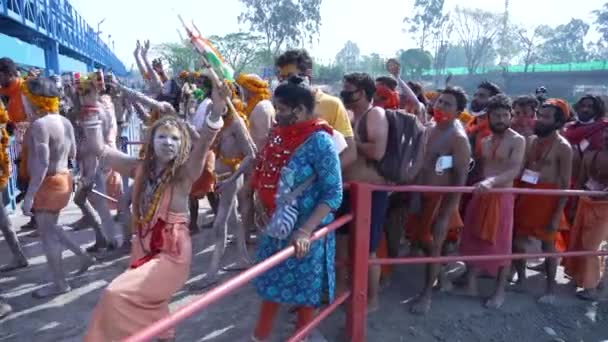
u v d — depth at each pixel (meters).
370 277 3.97
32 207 3.97
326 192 2.70
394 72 5.75
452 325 4.00
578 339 4.00
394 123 3.55
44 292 4.09
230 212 4.47
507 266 4.31
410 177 3.62
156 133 2.65
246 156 4.18
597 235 4.53
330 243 2.97
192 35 2.52
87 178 4.79
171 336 2.77
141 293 2.52
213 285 4.38
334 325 3.76
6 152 4.31
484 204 4.21
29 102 3.87
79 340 3.47
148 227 2.71
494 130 4.20
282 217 2.68
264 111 3.93
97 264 4.79
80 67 20.28
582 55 88.69
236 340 3.59
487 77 62.75
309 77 3.69
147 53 7.02
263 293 2.94
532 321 4.17
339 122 3.34
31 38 13.94
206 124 2.62
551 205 4.43
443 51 78.81
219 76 2.55
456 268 5.22
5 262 4.85
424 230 4.25
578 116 5.21
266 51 50.28
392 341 3.70
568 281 5.08
